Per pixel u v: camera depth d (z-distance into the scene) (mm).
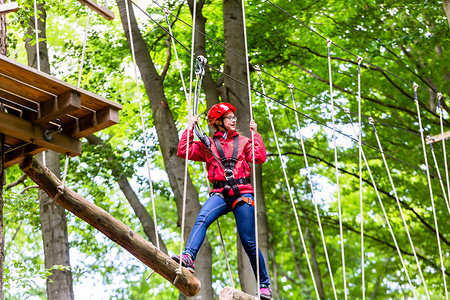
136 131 13945
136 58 11062
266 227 10000
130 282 18562
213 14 13789
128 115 14633
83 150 12211
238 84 10297
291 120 15961
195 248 4562
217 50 13305
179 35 14000
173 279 4395
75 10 13109
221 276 18094
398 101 14664
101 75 13469
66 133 4570
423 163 14273
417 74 14000
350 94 14828
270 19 12898
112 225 4352
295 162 15828
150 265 4379
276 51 13344
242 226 4754
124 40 13336
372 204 15945
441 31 12305
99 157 12031
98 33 13477
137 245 4344
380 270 16531
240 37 10727
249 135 9938
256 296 4840
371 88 15039
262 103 15008
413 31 12336
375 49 13648
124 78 15070
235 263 17516
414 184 14633
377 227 15883
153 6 13766
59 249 10055
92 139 12430
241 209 4746
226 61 10547
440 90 13664
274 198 15727
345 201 17609
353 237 17781
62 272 9922
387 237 15781
